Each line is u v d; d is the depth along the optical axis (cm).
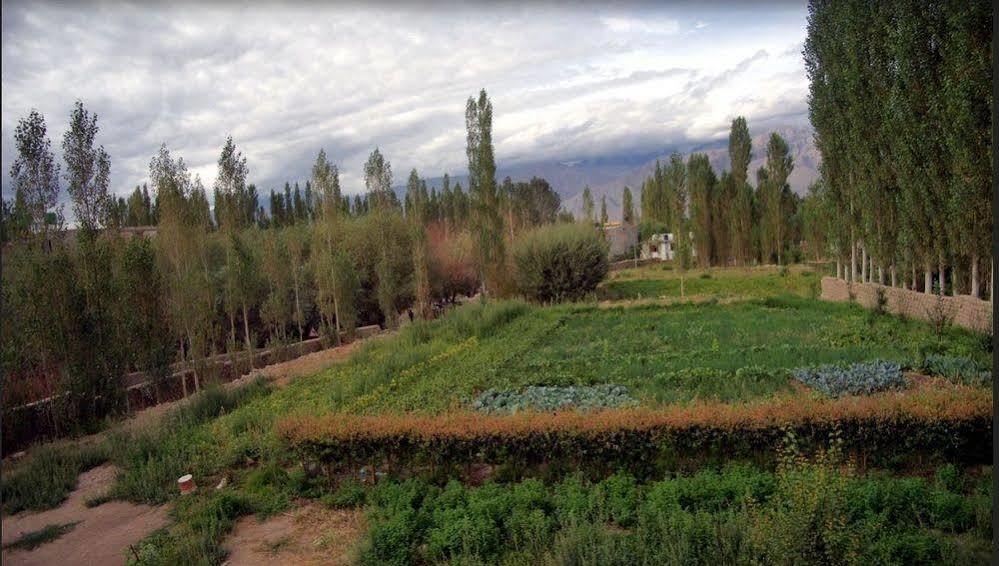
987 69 1227
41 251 1292
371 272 3014
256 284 2294
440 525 621
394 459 794
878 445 712
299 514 723
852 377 1043
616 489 664
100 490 869
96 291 1354
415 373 1362
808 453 712
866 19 1814
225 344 2136
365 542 592
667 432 726
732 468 691
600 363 1334
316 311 2756
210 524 689
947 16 1299
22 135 1305
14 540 721
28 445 1180
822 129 2241
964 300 1444
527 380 1228
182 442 984
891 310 1820
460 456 763
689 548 514
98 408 1333
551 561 510
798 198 4641
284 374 1598
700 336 1603
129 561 628
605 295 3153
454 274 3562
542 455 750
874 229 1931
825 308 1989
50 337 1242
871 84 1828
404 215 3253
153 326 1506
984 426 690
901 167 1617
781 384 1061
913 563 501
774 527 489
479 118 2819
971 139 1285
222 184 2084
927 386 1014
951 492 626
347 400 1177
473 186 2867
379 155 2762
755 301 2167
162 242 1669
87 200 1388
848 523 546
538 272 2925
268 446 906
